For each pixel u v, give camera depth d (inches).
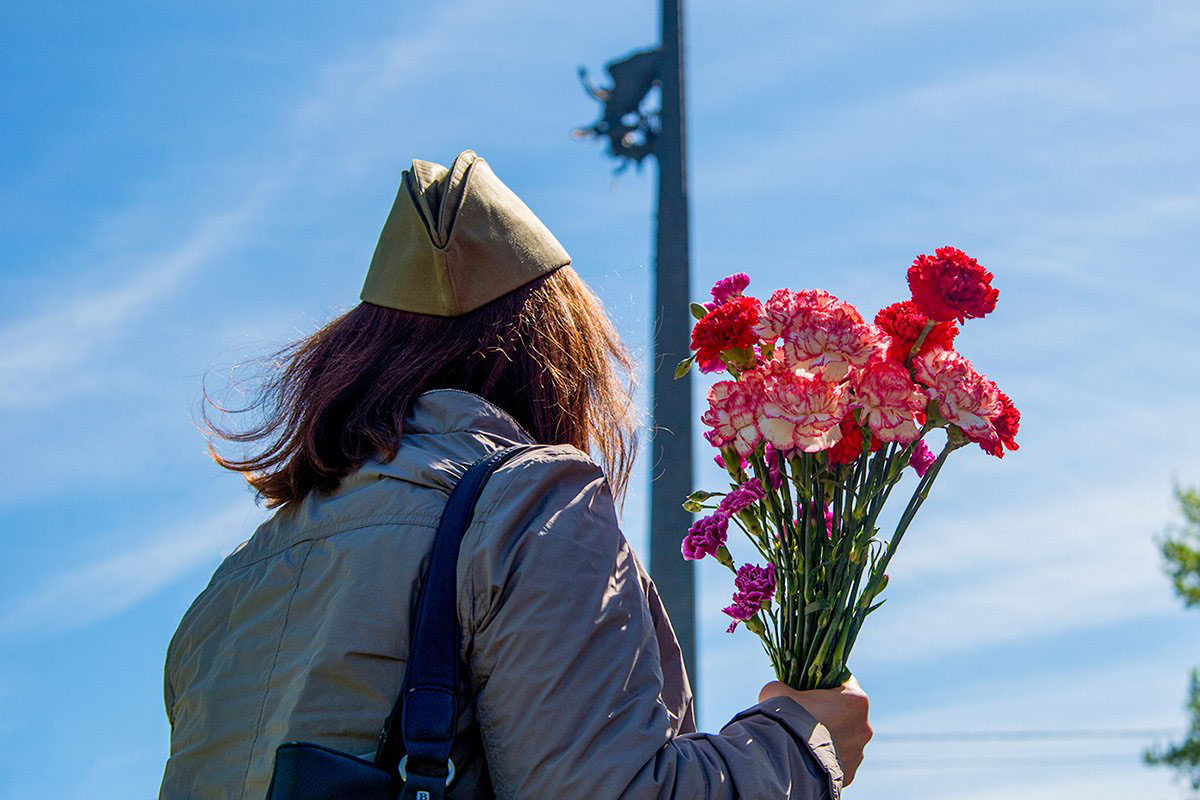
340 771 55.7
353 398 68.3
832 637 69.6
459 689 58.1
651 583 67.7
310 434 67.3
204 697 62.9
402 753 57.0
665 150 288.4
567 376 70.8
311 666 59.2
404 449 64.9
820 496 71.1
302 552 64.1
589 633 58.3
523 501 60.6
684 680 67.6
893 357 73.0
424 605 58.6
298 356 72.0
